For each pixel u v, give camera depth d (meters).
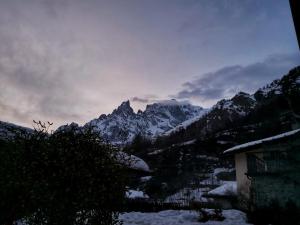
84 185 5.61
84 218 5.74
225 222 17.02
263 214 16.92
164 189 46.62
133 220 17.23
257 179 20.73
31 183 5.57
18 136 5.99
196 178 55.09
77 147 5.83
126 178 6.32
